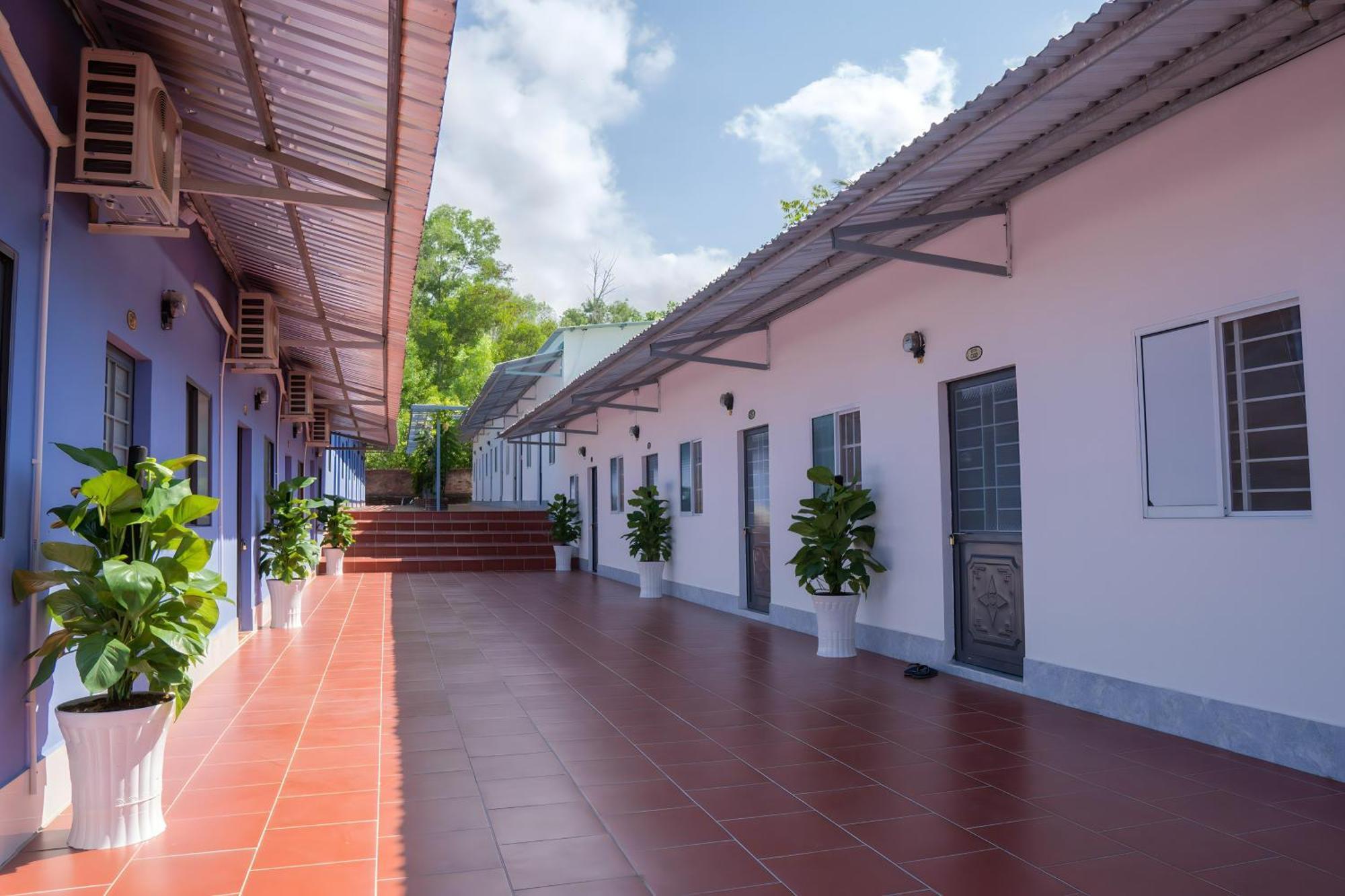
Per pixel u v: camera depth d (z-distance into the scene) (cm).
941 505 656
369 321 843
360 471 3341
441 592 1317
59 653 331
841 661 713
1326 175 387
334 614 1051
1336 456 382
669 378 1248
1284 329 411
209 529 677
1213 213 440
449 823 360
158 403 522
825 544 725
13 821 327
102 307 421
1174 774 403
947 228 638
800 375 872
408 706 571
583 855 325
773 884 297
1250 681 421
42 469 349
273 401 1039
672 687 623
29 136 338
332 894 293
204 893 293
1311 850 317
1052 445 546
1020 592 591
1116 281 498
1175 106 453
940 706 546
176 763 447
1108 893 286
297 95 402
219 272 701
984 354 608
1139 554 484
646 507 1235
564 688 623
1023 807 368
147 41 402
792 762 439
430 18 306
